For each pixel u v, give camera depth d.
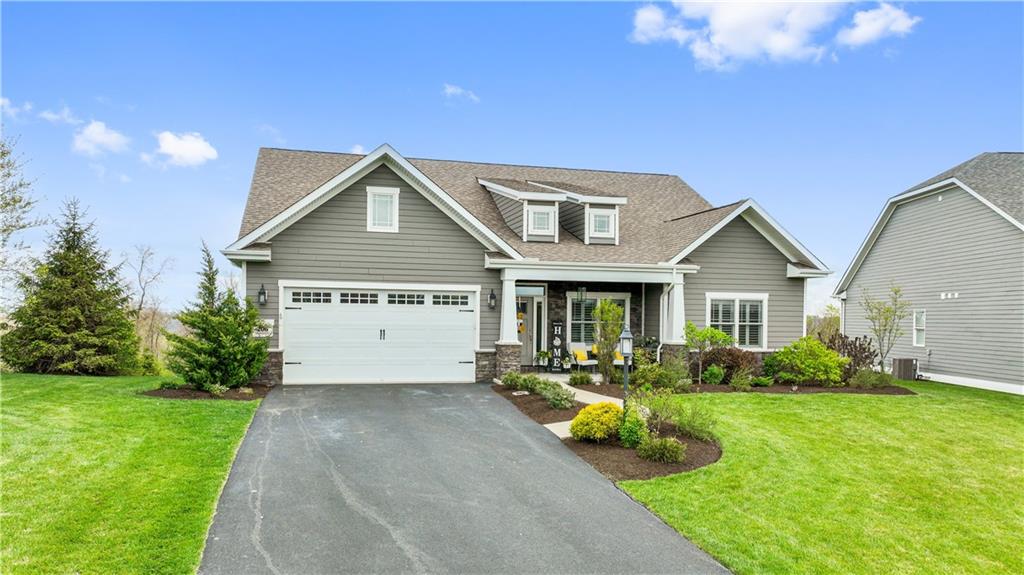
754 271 17.27
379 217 14.61
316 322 14.27
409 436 9.27
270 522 5.88
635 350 15.68
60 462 7.00
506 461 8.15
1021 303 16.92
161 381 13.23
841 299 25.20
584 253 16.34
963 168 19.92
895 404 12.93
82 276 15.81
